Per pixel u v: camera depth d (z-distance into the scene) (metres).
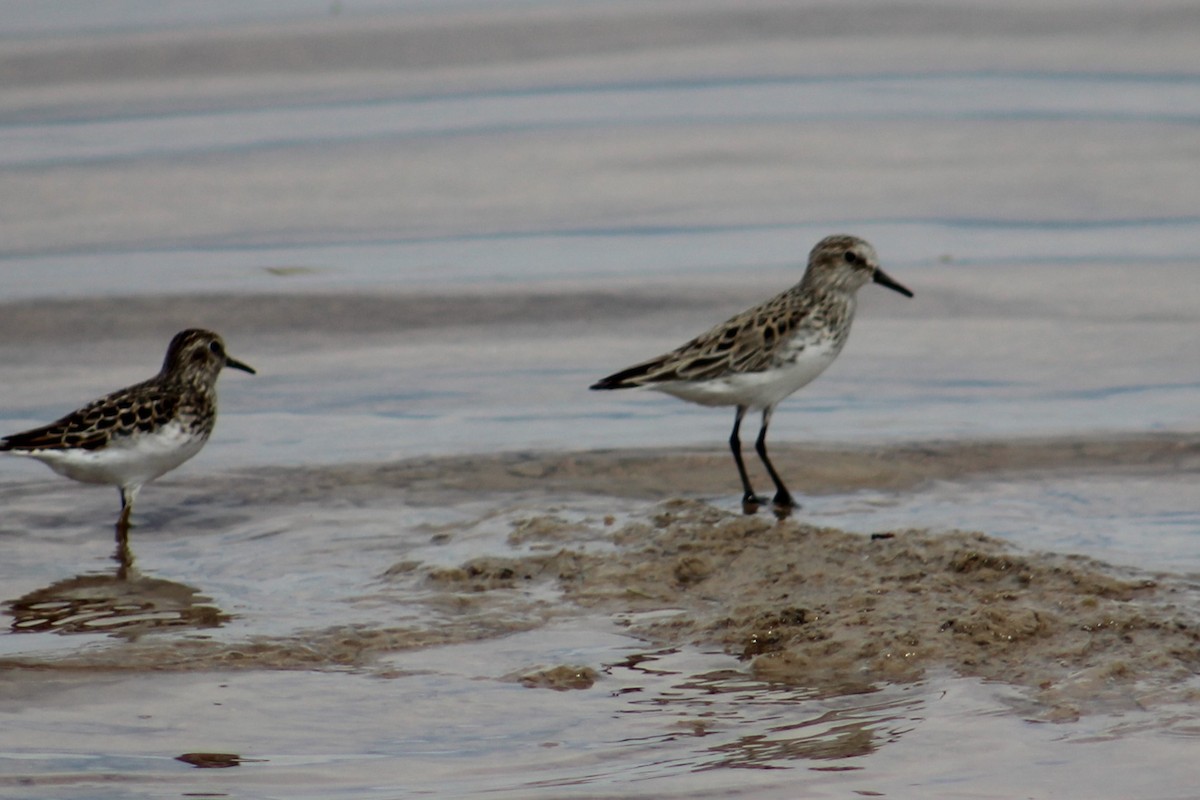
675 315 18.23
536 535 11.55
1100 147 24.97
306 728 8.55
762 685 8.97
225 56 31.98
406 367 16.53
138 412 11.99
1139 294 18.42
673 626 9.84
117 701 8.88
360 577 10.94
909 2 37.00
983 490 12.59
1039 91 28.69
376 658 9.48
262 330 17.78
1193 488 12.42
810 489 12.86
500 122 27.30
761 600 10.09
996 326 17.53
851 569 10.49
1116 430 13.99
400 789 7.80
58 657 9.48
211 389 12.65
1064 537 11.27
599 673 9.20
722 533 11.30
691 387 12.59
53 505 12.71
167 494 12.92
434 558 11.19
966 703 8.58
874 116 27.28
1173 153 24.45
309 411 15.20
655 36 34.22
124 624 10.08
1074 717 8.35
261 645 9.66
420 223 22.05
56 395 15.63
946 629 9.41
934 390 15.55
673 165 24.69
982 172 23.84
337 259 20.44
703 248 20.81
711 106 28.25
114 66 31.11
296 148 25.70
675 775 7.89
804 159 24.89
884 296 18.78
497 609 10.22
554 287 19.27
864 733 8.30
